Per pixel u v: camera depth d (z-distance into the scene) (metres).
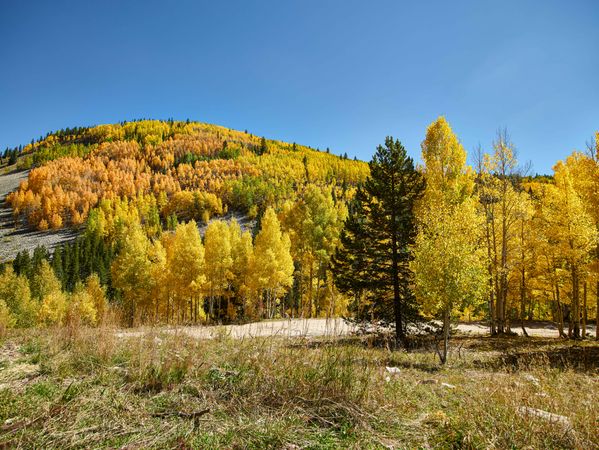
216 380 4.83
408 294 15.55
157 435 3.34
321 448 3.27
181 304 29.98
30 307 32.78
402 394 5.15
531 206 18.45
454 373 8.25
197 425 3.54
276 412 3.92
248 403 4.15
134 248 31.77
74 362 5.39
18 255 71.06
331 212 45.53
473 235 12.41
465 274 10.32
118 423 3.55
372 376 5.52
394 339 14.02
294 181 139.50
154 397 4.27
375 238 16.39
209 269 30.88
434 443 3.50
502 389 5.14
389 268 16.08
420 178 16.56
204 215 106.75
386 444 3.44
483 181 18.80
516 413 3.96
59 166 162.88
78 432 3.33
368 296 16.19
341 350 6.19
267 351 6.02
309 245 37.97
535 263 19.78
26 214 123.50
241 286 33.41
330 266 20.89
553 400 4.93
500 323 18.69
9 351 6.39
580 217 15.92
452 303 10.55
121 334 7.39
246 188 120.25
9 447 3.00
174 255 30.09
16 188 161.75
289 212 43.00
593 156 13.42
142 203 117.56
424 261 11.27
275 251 30.94
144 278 31.47
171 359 5.20
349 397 4.31
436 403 4.99
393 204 16.19
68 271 66.56
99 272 61.94
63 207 120.69
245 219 108.19
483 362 10.33
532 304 34.41
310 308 31.20
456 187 16.92
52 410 3.67
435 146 17.72
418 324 15.76
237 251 35.22
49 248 95.19
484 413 4.04
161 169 168.88
